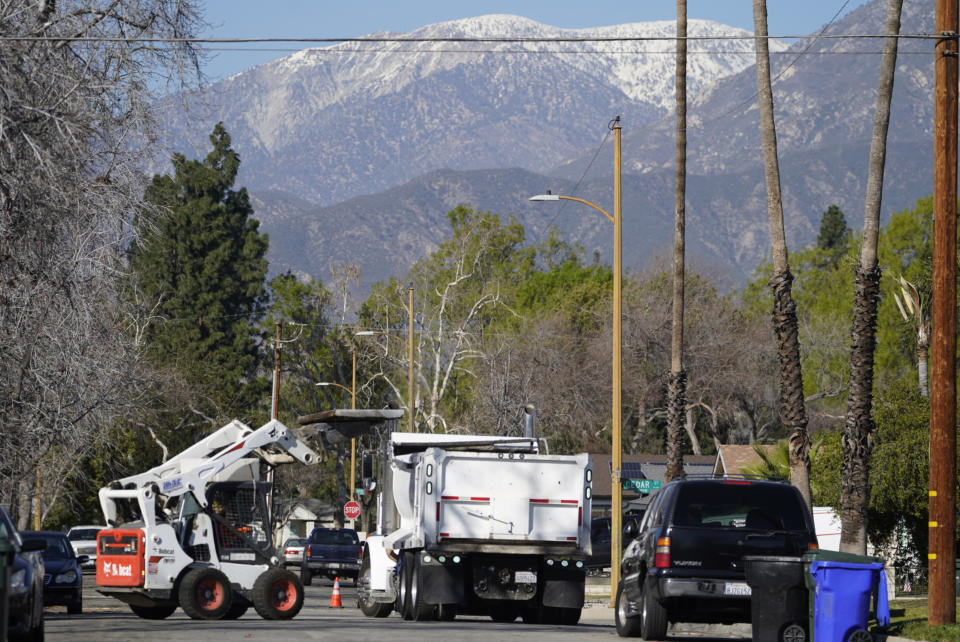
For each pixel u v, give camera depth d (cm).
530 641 5256
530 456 6756
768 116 8569
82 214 6562
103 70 6775
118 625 6184
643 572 5584
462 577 6706
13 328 6538
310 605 9956
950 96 5750
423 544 6694
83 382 7288
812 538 5275
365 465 8044
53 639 5112
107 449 13750
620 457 9812
